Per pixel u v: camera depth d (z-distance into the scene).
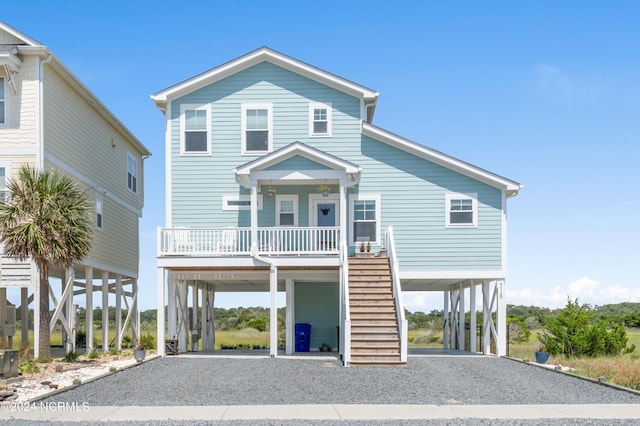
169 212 21.98
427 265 21.56
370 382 14.70
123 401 12.36
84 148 23.33
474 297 23.00
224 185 22.11
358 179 21.69
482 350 22.47
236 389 13.69
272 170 20.53
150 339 29.20
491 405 12.12
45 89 19.77
